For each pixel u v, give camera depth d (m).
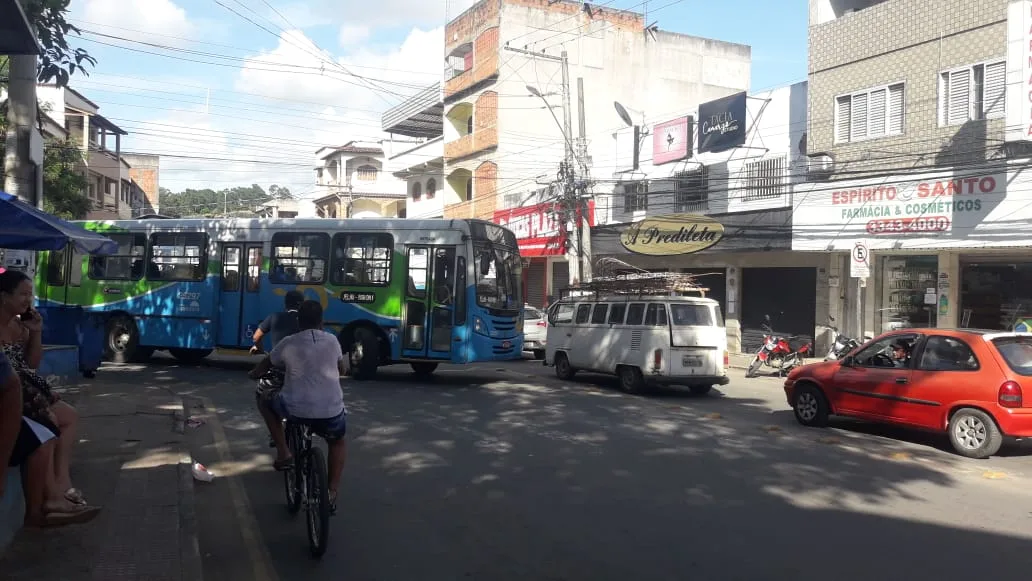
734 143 22.62
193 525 5.93
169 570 4.83
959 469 8.41
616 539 5.82
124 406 10.95
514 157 33.78
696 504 6.80
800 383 11.12
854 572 5.15
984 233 15.90
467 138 36.19
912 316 19.05
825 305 21.09
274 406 6.01
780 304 22.78
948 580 5.01
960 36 16.77
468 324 14.67
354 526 6.13
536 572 5.13
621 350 14.60
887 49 18.27
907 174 17.33
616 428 10.49
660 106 36.00
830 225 19.06
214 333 16.19
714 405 13.20
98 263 17.41
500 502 6.81
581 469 8.07
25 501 5.59
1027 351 9.18
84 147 36.66
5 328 5.85
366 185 54.81
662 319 13.95
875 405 10.06
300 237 15.66
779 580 5.00
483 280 14.96
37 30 9.62
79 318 14.10
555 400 13.08
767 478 7.79
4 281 5.82
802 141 20.73
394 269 15.00
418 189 42.75
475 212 35.81
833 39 19.50
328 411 5.66
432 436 9.71
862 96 18.81
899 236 17.47
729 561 5.35
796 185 20.34
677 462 8.47
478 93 35.31
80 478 7.05
